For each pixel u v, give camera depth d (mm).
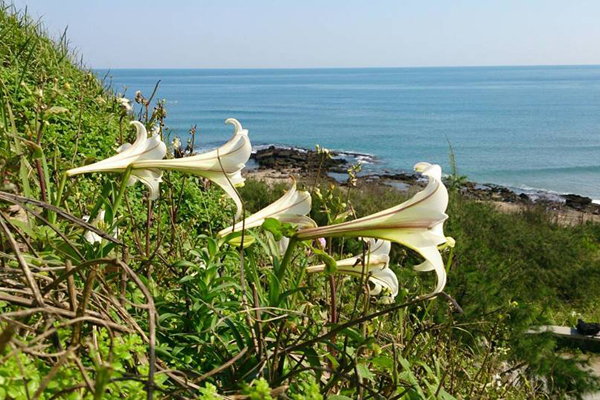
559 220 18344
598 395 5246
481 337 4379
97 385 928
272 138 56094
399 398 1848
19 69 6586
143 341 1530
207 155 2115
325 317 2545
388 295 2328
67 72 8195
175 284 2453
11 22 8406
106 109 7234
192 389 1474
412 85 184125
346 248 4574
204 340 1887
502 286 6434
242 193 13750
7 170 2041
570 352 7520
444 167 38875
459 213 9875
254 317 1953
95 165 2178
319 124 69562
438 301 4906
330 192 2768
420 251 1793
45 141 4258
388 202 13508
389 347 2312
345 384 1965
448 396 2076
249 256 2012
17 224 1877
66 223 2297
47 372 1148
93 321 1154
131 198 3855
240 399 1377
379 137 56750
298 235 1834
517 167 39219
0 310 1433
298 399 1231
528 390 4242
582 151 46469
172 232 3104
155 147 2188
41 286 1638
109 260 1208
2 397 995
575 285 9445
